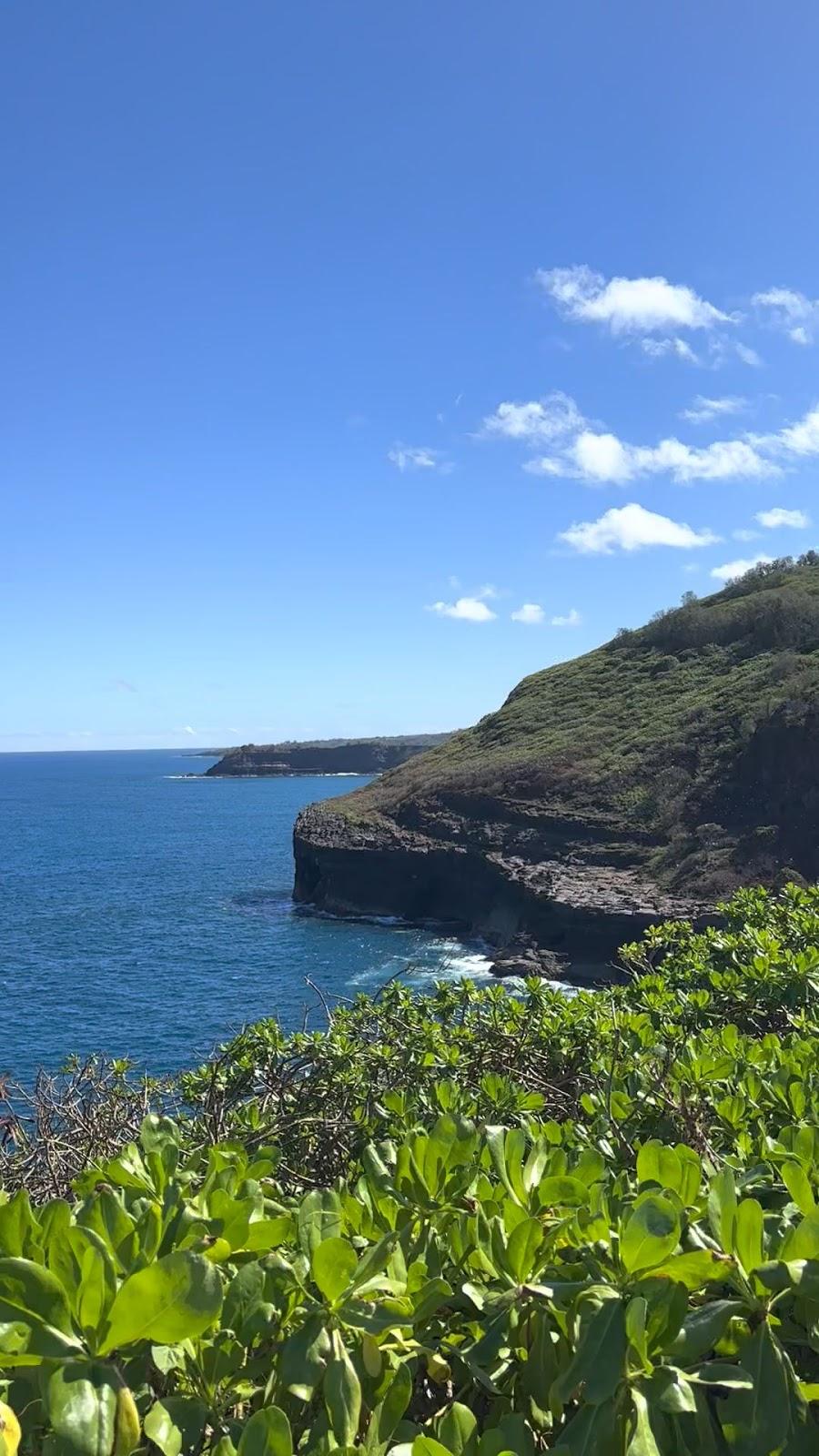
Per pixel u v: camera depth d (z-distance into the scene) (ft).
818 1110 8.42
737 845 109.50
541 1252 5.41
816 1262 5.12
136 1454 4.42
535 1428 5.11
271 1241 5.55
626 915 95.30
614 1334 4.72
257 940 116.26
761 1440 4.77
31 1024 69.46
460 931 122.62
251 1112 11.92
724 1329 4.95
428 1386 5.55
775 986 14.79
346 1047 13.58
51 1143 11.67
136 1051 59.82
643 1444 4.51
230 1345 4.87
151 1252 5.08
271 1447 4.26
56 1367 4.30
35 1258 5.03
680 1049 11.79
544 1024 13.66
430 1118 10.80
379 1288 5.11
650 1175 6.11
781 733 118.73
